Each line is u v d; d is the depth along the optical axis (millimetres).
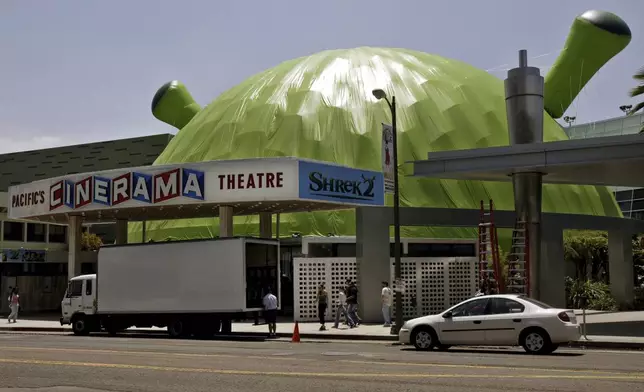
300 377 12422
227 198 31359
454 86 46750
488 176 29812
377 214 32406
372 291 31844
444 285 33688
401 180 40812
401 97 44531
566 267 48625
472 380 11938
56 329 31828
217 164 31609
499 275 29656
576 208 45406
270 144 42500
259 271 26219
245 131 44156
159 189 32375
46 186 36562
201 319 26078
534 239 27812
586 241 47031
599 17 51688
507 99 29891
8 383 11953
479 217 34438
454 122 44281
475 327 18578
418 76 46625
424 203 40281
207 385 11555
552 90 53375
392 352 18516
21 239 48625
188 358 16109
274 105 44656
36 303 47031
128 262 27094
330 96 44250
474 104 46094
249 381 11977
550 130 49281
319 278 32875
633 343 20844
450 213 33812
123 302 27000
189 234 43031
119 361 15344
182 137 49719
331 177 31609
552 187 44812
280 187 30766
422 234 38812
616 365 14727
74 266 37250
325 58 48688
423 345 19188
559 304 34844
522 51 29828
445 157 27734
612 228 39969
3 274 44969
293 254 40000
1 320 38375
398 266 25484
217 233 42188
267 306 26031
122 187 33344
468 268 34188
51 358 16047
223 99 49969
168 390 11062
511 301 18531
